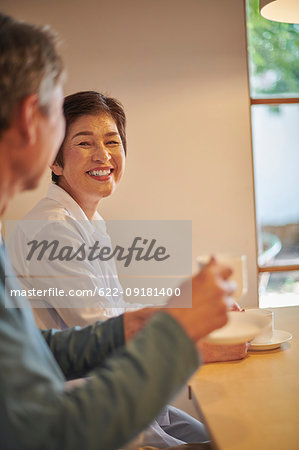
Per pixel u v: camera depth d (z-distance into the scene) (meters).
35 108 0.76
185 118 2.89
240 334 1.08
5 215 2.78
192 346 0.73
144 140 2.87
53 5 2.77
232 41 2.89
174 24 2.85
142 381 0.70
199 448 1.30
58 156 1.81
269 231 3.10
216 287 0.76
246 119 2.93
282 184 3.09
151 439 1.44
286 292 3.08
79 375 1.15
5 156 0.76
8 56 0.73
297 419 1.00
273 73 3.04
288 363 1.36
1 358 0.67
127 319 1.14
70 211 1.71
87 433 0.68
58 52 0.81
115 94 2.83
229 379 1.25
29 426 0.66
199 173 2.91
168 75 2.86
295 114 3.08
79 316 1.50
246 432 0.96
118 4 2.80
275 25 3.02
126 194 2.87
